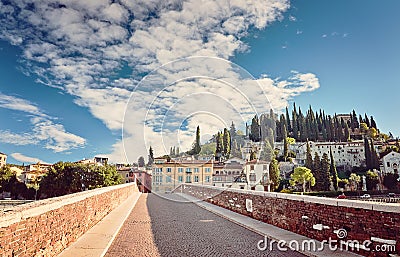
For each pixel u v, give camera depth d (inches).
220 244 229.8
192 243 233.9
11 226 123.9
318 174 2721.5
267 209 317.4
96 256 183.2
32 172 1873.8
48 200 184.9
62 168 1599.4
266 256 194.2
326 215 213.6
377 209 167.9
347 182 2815.0
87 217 273.3
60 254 185.8
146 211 461.1
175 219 370.9
